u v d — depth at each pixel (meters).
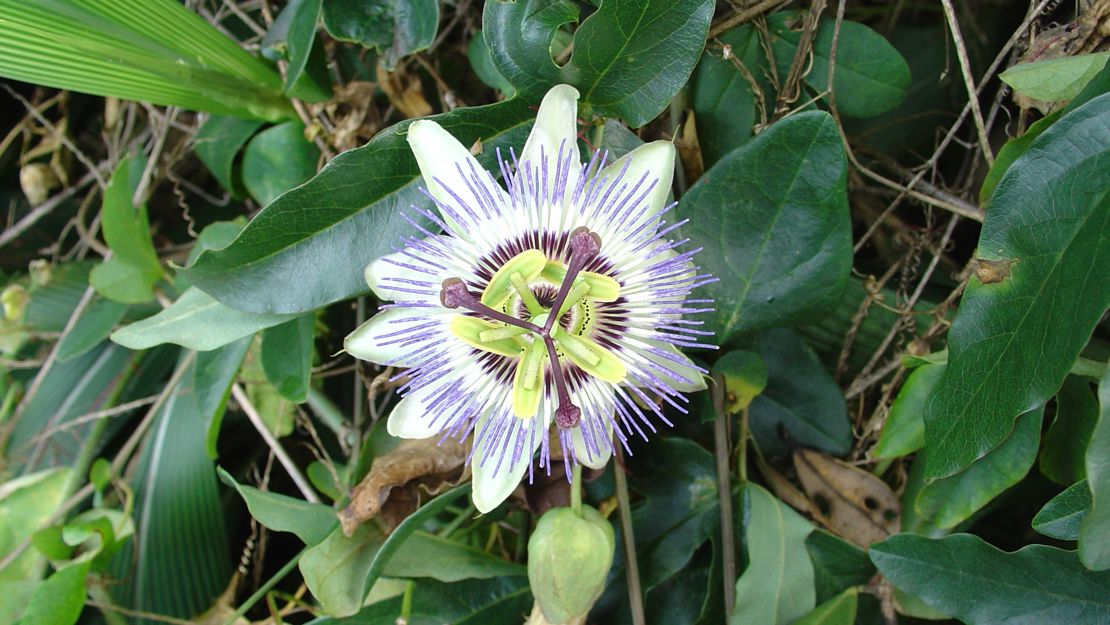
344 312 0.26
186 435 0.26
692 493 0.21
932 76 0.25
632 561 0.20
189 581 0.26
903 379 0.22
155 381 0.28
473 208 0.16
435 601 0.21
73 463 0.27
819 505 0.22
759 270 0.19
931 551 0.18
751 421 0.22
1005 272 0.16
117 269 0.25
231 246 0.18
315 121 0.23
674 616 0.21
